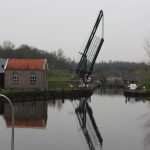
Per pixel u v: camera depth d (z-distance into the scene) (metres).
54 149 24.89
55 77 87.56
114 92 75.50
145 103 52.19
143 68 102.69
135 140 27.52
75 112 42.25
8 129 31.28
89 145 25.92
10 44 144.12
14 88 58.19
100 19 63.75
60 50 146.12
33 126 32.81
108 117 38.44
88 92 64.62
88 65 67.69
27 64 61.41
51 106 47.75
